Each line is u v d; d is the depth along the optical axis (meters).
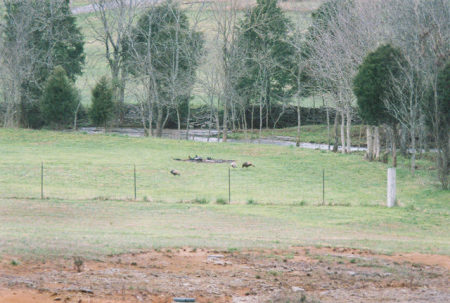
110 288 14.25
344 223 30.83
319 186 49.44
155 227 26.92
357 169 57.50
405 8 58.75
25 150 64.19
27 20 89.19
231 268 17.27
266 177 52.50
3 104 93.44
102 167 54.34
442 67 50.06
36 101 89.69
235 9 85.12
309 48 80.50
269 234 25.83
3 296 12.73
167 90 86.06
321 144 89.00
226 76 83.88
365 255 20.48
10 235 21.20
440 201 43.94
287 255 19.53
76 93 88.12
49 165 54.31
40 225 26.20
